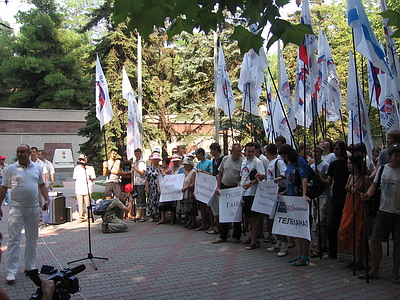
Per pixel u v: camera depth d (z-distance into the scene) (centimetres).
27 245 667
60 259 771
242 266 702
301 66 885
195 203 1066
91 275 660
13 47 3975
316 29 2536
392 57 768
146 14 363
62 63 3991
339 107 885
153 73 2647
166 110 2727
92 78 2550
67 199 1897
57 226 1148
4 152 3609
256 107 929
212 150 998
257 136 2169
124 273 669
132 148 1220
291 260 718
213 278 635
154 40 2491
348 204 669
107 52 2428
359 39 564
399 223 588
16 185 648
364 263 684
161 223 1157
